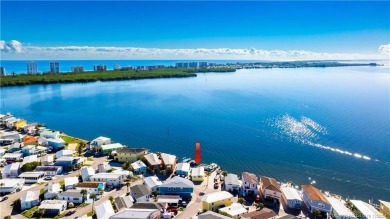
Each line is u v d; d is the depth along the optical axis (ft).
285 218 228.43
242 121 589.32
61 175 328.90
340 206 253.24
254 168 363.56
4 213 247.50
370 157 386.73
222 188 300.61
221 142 465.47
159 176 331.98
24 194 266.98
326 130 506.07
